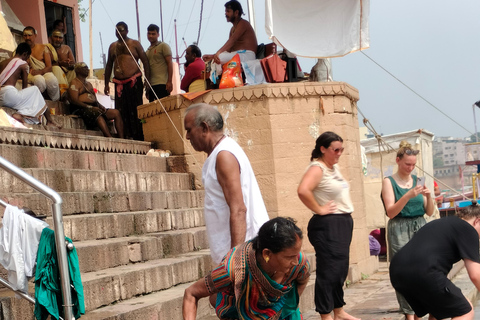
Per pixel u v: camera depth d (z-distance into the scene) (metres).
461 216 5.06
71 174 7.12
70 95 10.99
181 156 9.49
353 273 8.91
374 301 7.38
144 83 12.10
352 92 9.53
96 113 10.87
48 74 11.19
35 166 7.23
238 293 3.61
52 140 8.05
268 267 3.53
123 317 5.00
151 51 11.77
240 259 3.61
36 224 4.39
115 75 11.48
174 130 9.59
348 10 9.86
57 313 4.31
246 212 4.23
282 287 3.60
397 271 5.00
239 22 9.80
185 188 9.27
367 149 14.73
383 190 6.38
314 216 5.84
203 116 4.33
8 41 10.21
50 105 10.90
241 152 4.30
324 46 9.92
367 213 14.38
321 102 9.09
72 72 12.60
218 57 9.58
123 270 5.80
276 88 8.98
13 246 4.37
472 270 4.83
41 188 4.25
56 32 12.51
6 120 8.13
